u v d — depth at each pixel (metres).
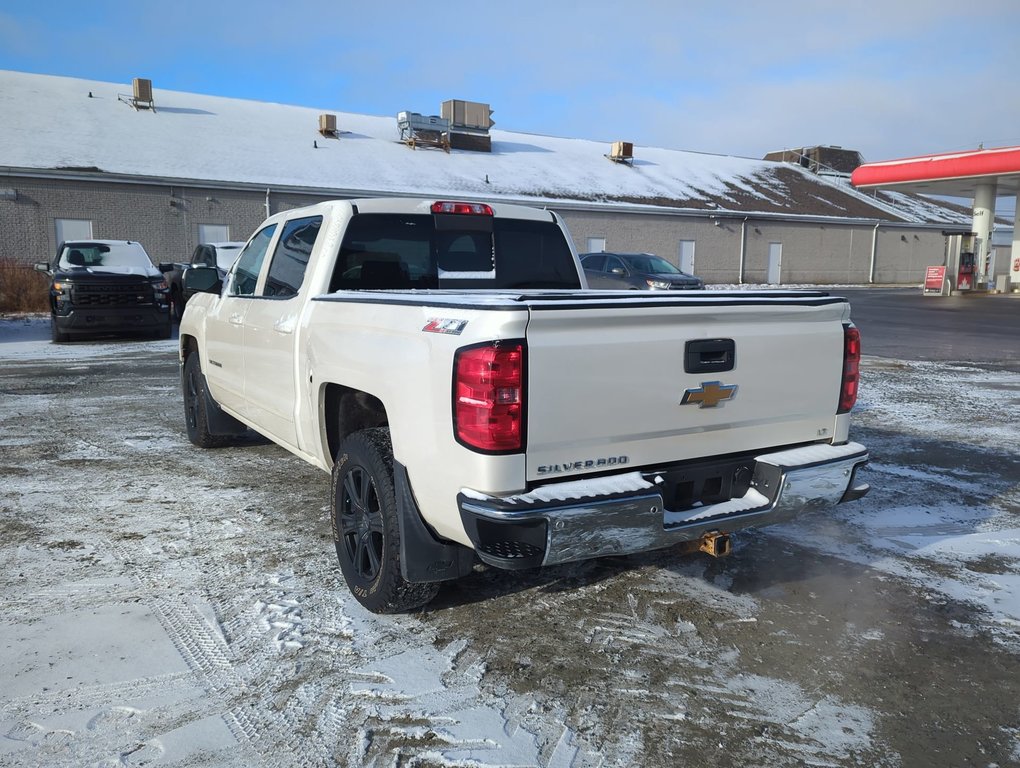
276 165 30.23
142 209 26.42
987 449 6.66
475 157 37.84
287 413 4.39
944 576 4.01
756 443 3.37
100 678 2.97
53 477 5.70
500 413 2.71
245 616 3.50
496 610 3.59
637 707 2.83
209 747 2.57
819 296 3.55
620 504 2.83
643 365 2.98
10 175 24.27
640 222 36.22
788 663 3.14
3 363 11.80
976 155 30.94
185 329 6.49
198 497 5.23
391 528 3.29
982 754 2.58
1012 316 21.17
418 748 2.58
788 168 52.97
